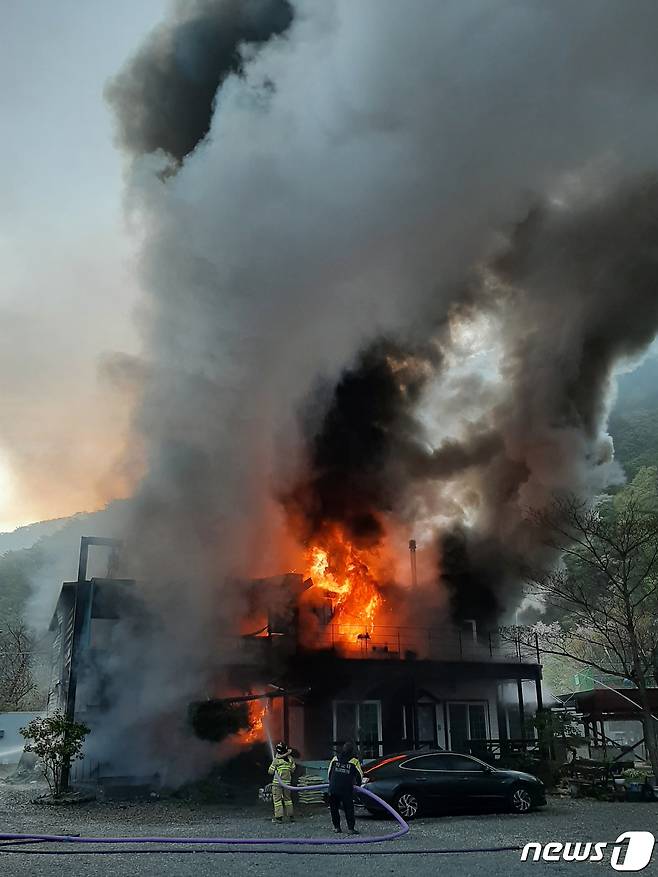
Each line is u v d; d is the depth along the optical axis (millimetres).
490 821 13977
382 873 8688
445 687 24078
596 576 26562
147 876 8438
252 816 15945
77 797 18922
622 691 23141
